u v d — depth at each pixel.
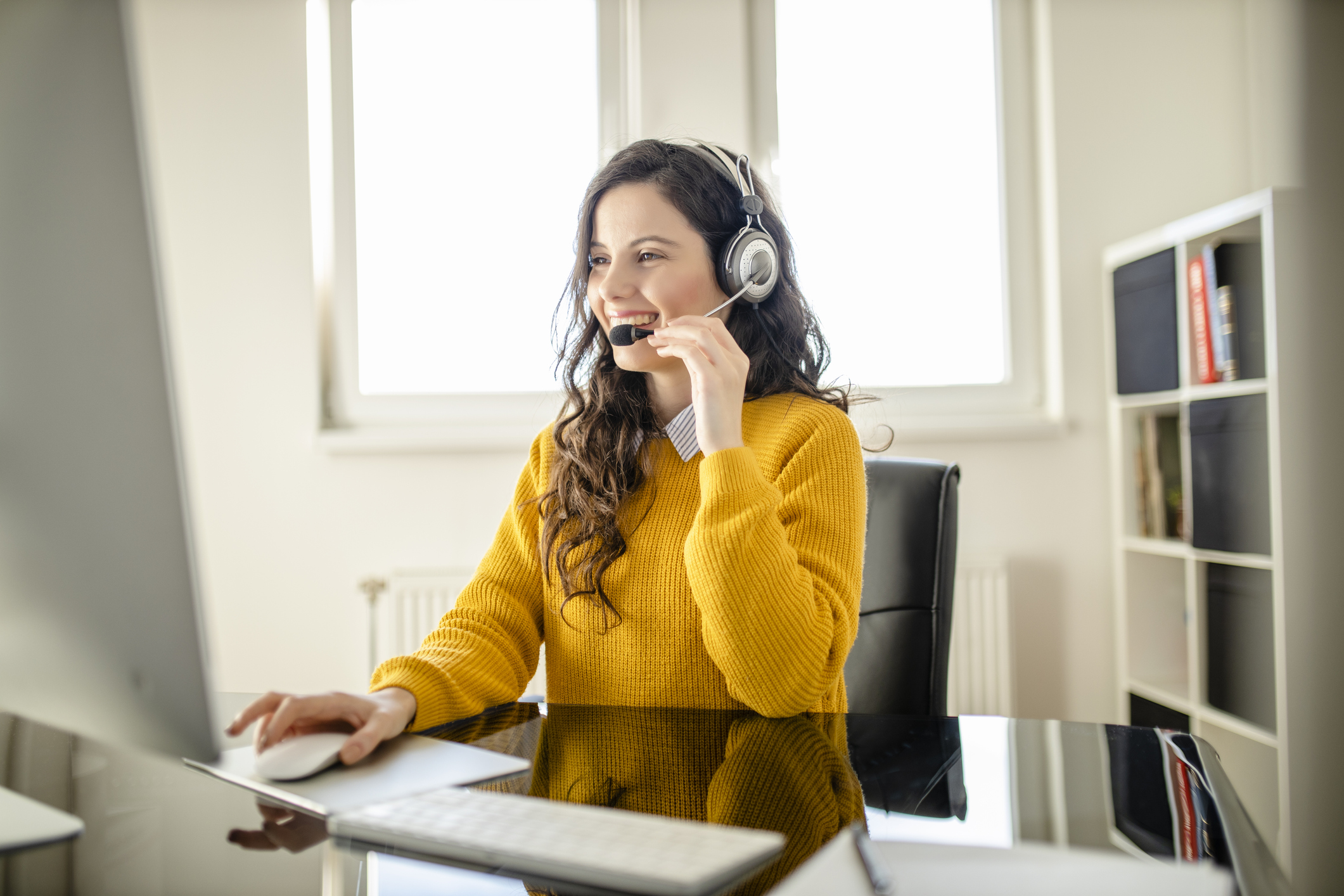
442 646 1.09
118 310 0.54
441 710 0.96
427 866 0.55
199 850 0.58
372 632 2.45
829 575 1.04
